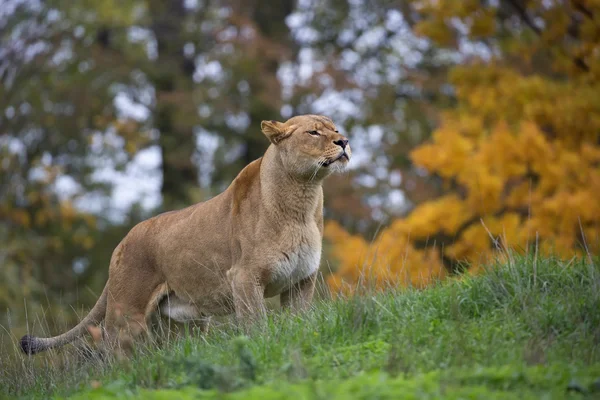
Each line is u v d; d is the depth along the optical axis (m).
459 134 16.36
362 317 7.61
